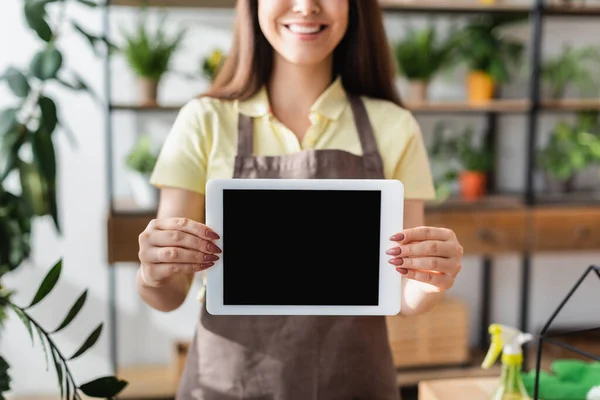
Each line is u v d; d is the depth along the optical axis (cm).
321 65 127
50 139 188
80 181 276
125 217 243
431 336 274
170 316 289
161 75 251
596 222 274
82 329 283
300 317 119
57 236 277
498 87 292
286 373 119
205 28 275
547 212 271
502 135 304
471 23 283
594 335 304
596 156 283
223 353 120
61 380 115
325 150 121
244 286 99
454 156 290
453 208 265
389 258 99
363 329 120
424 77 272
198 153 124
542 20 272
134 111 275
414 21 290
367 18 131
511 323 314
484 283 308
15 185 265
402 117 129
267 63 128
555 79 287
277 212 98
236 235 98
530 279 314
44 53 187
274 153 124
